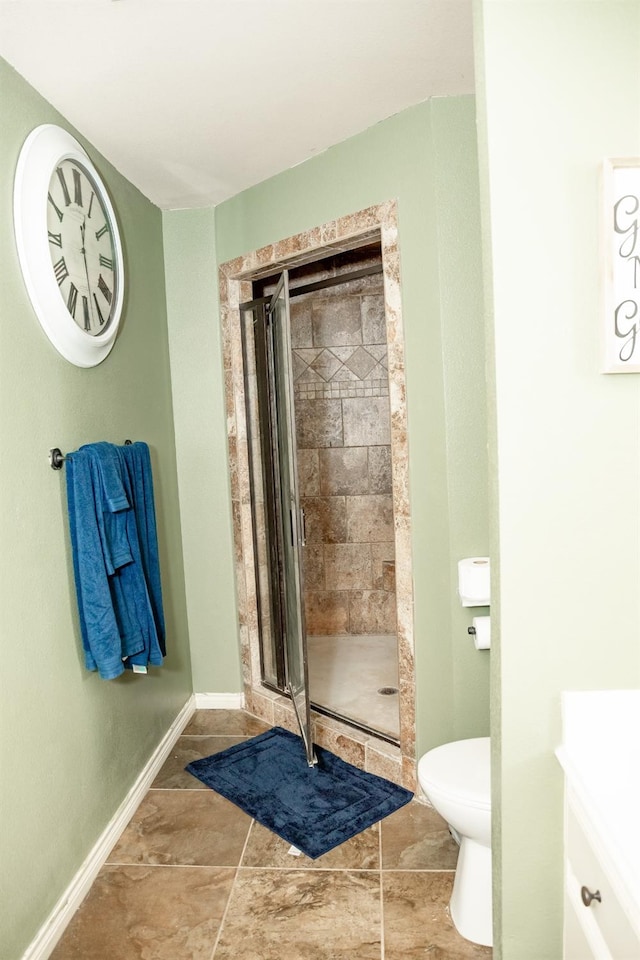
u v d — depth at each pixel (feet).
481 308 7.11
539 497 4.32
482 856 5.73
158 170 8.48
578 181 4.14
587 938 4.00
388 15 5.60
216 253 9.93
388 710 9.92
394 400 7.75
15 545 5.67
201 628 10.51
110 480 6.73
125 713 7.89
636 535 4.35
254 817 7.65
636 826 3.75
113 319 7.66
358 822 7.47
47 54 5.84
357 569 13.82
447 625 7.49
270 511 10.18
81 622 6.58
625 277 4.05
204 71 6.32
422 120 7.10
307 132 7.72
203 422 10.16
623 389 4.25
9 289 5.74
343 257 13.17
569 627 4.41
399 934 5.84
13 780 5.46
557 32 4.07
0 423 5.54
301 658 8.61
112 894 6.48
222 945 5.79
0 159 5.67
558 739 4.49
